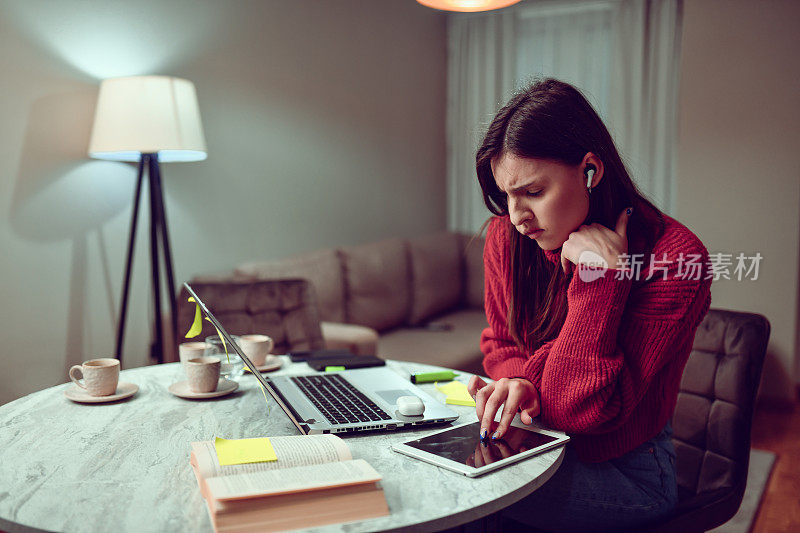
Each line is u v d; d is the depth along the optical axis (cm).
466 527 113
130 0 289
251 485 84
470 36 530
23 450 112
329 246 413
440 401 143
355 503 86
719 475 151
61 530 83
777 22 390
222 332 129
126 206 297
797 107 388
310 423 119
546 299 134
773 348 404
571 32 503
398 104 476
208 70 325
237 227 347
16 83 253
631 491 124
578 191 116
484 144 119
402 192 488
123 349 298
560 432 120
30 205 261
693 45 411
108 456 109
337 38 409
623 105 477
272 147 365
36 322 265
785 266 396
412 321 411
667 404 126
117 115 255
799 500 274
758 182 400
